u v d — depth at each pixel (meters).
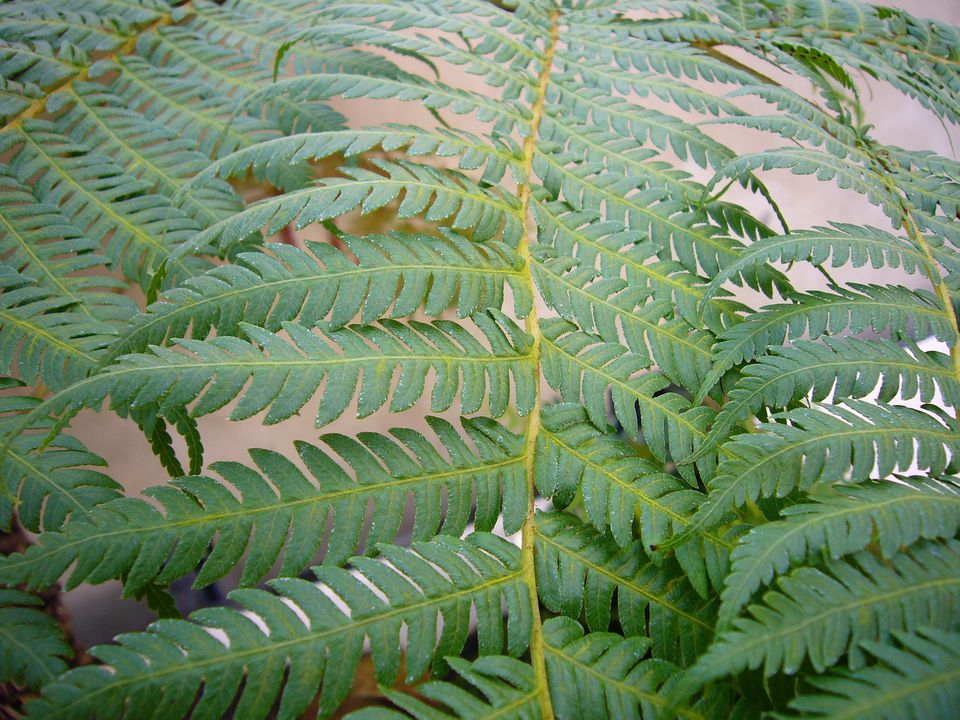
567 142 0.31
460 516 0.22
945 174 0.31
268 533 0.20
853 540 0.20
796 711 0.20
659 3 0.37
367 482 0.22
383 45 0.33
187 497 0.20
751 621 0.19
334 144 0.26
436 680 0.20
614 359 0.25
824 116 0.31
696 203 0.30
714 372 0.24
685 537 0.21
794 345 0.24
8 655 0.19
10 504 0.22
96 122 0.31
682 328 0.26
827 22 0.37
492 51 0.33
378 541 0.21
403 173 0.27
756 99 0.54
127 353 0.22
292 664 0.19
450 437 0.23
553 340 0.26
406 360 0.23
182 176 0.30
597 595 0.22
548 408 0.24
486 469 0.23
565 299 0.26
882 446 0.22
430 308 0.25
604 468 0.23
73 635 0.34
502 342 0.25
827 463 0.22
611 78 0.33
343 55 0.35
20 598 0.19
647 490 0.23
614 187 0.29
